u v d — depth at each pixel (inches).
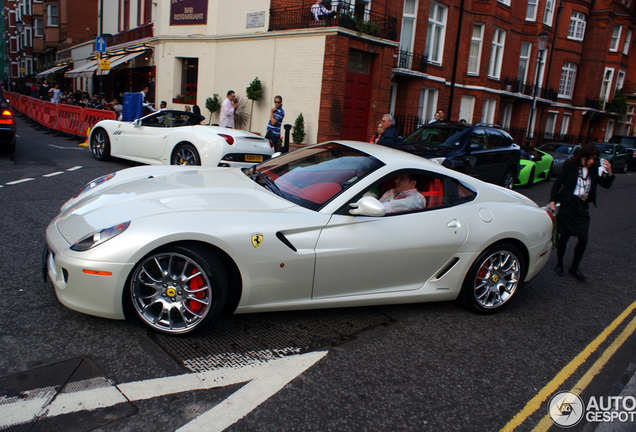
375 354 120.5
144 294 115.9
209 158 306.3
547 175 553.9
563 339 143.2
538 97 1015.0
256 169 161.2
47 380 94.7
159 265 111.1
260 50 586.2
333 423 91.5
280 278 120.8
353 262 129.0
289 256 120.0
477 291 152.7
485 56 832.3
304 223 123.4
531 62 970.7
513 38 906.7
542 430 97.4
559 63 1102.4
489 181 378.3
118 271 106.6
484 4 807.7
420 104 746.2
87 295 108.4
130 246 106.4
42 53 1536.7
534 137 1065.5
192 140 313.0
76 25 1288.1
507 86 908.6
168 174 155.5
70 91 1146.7
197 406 92.0
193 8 647.8
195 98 677.9
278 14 570.9
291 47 555.8
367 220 132.0
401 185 143.8
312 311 142.0
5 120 355.3
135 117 451.5
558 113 1140.5
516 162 406.9
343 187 135.0
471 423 96.8
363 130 600.7
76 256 107.7
